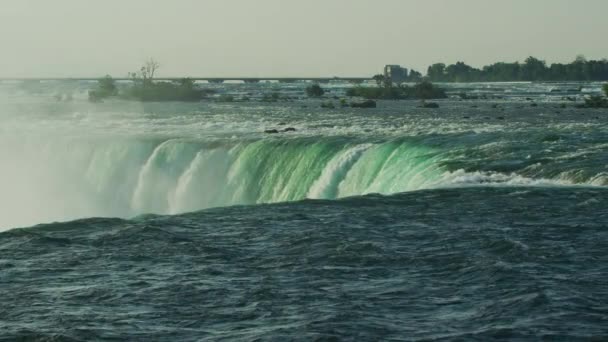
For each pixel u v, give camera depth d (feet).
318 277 106.52
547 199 157.99
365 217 145.48
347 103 609.42
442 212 148.56
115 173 293.43
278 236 131.54
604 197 158.30
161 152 277.23
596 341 79.56
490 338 80.79
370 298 96.12
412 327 84.69
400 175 207.82
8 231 136.26
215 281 105.19
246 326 86.48
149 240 128.98
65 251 123.03
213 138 295.48
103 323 88.33
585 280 101.65
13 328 87.10
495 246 120.57
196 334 84.28
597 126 321.73
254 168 250.16
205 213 152.35
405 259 114.93
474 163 199.82
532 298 92.99
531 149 220.64
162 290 101.09
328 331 83.30
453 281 103.09
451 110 488.44
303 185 235.40
